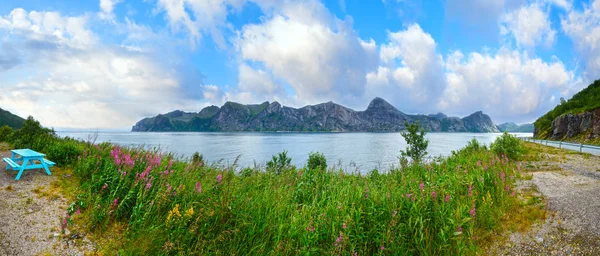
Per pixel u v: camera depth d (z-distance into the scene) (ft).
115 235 18.38
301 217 19.48
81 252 16.55
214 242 16.26
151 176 22.21
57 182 27.45
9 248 15.92
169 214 17.72
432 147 273.13
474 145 64.18
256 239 17.51
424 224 19.65
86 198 22.25
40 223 19.06
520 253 19.16
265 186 25.91
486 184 29.43
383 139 575.79
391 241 17.62
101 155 31.42
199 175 27.94
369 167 119.55
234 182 24.30
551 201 27.07
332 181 29.89
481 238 20.71
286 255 16.25
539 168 44.86
